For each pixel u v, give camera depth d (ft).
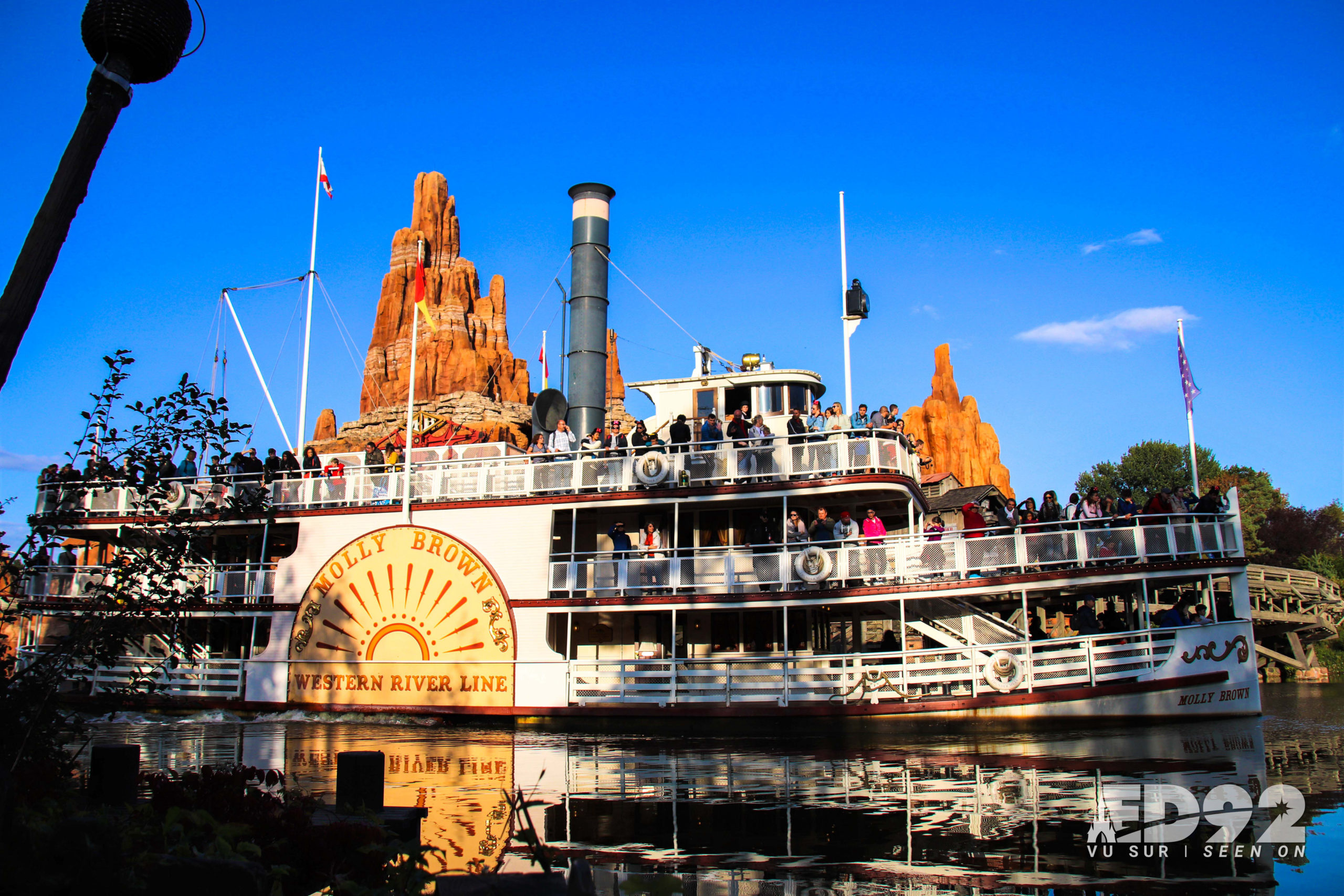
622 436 94.48
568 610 86.48
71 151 32.60
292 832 30.19
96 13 33.32
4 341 30.40
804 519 94.38
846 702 79.36
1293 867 36.11
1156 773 56.24
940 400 463.01
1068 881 34.47
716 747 71.56
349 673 90.68
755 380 101.60
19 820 26.02
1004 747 69.15
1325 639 186.80
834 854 38.45
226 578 95.25
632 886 24.21
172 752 65.87
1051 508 86.12
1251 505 248.52
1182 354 93.76
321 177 119.96
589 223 103.86
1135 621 90.07
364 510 92.94
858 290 94.48
